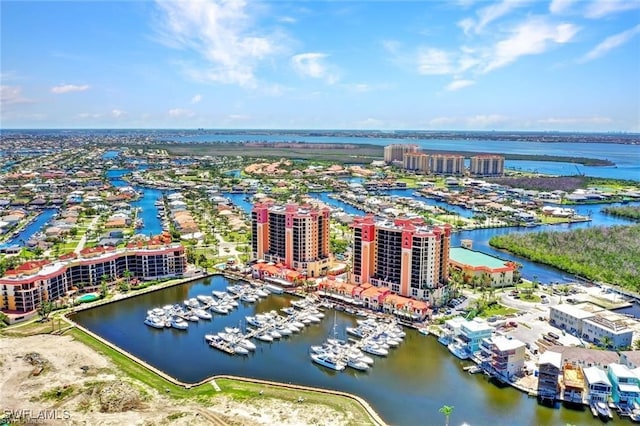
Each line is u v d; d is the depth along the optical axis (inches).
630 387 7204.7
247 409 7150.6
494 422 6968.5
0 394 7401.6
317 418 6963.6
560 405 7362.2
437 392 7775.6
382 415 7150.6
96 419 6791.3
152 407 7160.4
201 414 6978.4
